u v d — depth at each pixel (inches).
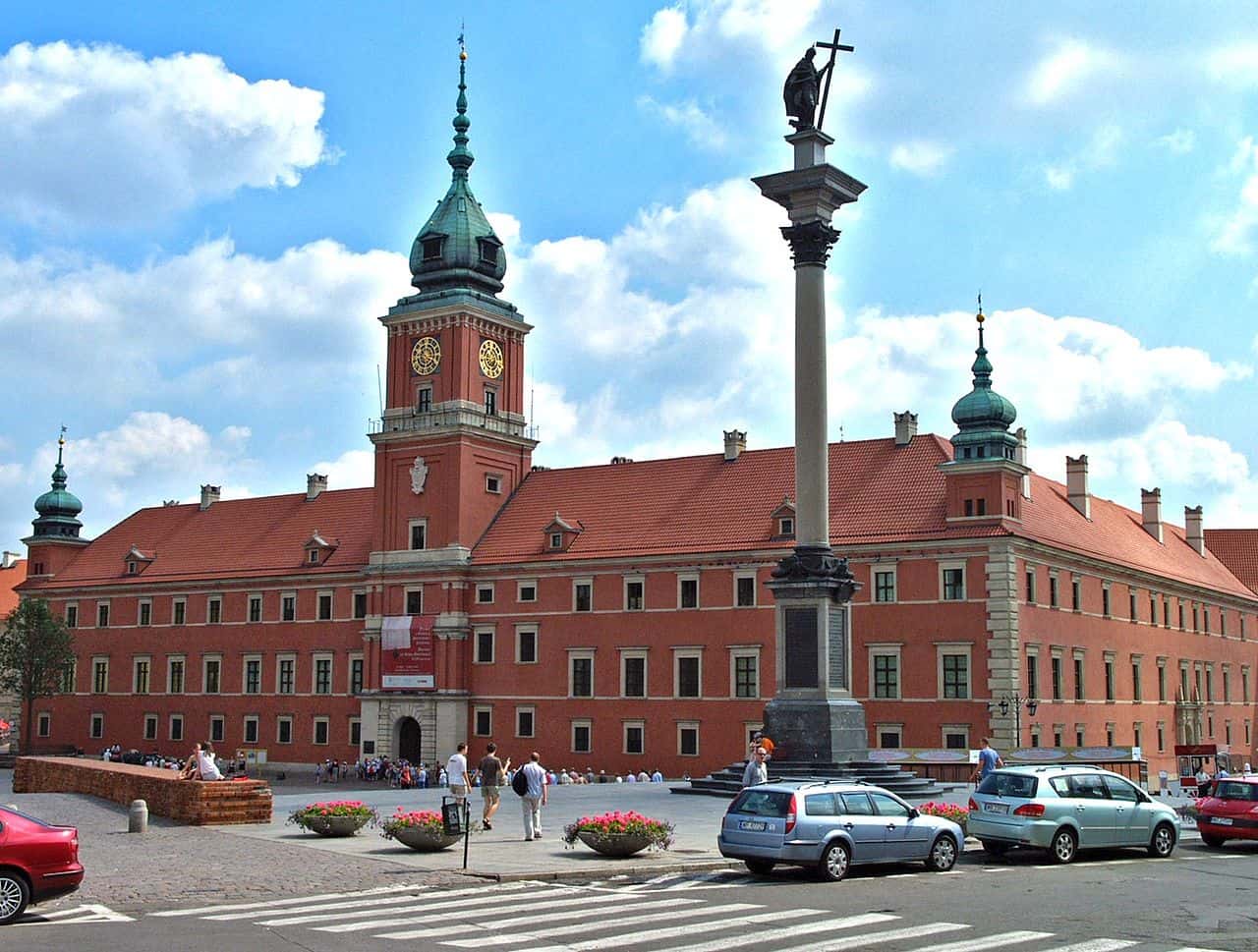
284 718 4379.9
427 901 1106.7
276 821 1807.3
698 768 3462.1
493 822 1763.0
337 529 4500.5
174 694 4697.3
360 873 1261.1
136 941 901.2
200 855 1409.9
